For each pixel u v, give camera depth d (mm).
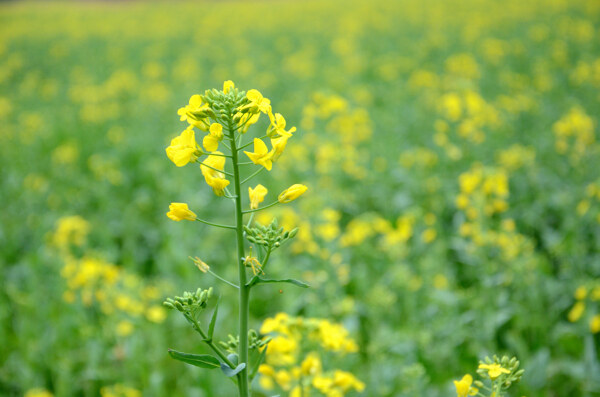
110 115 3189
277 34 6207
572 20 5250
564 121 2193
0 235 1725
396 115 2707
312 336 778
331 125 2021
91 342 1089
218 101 631
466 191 1226
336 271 1245
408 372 861
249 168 2055
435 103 2789
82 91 3885
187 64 4668
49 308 1236
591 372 973
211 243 1533
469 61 3438
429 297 1191
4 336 1197
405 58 4395
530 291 1179
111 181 2117
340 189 1814
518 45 4285
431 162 1997
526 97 2785
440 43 4820
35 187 2086
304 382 761
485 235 1188
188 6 10414
